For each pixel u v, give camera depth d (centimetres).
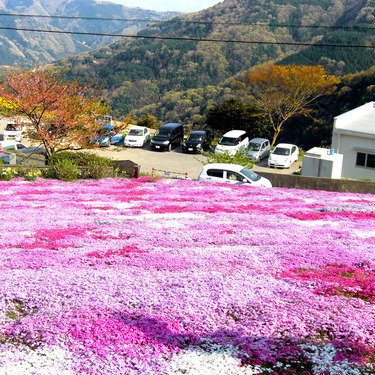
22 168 1992
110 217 1151
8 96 2114
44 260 759
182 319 550
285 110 4369
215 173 2020
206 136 3681
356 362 456
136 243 891
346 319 546
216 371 442
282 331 527
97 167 2014
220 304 589
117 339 503
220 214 1226
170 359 466
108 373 438
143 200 1478
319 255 812
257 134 4238
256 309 583
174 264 750
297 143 6016
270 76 4091
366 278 696
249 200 1532
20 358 469
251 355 475
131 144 3612
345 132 2827
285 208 1369
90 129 2280
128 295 605
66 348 486
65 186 1759
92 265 746
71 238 920
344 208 1355
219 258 789
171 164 3177
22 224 1038
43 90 2127
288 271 734
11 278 650
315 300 609
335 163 2309
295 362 467
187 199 1517
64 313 558
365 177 2814
